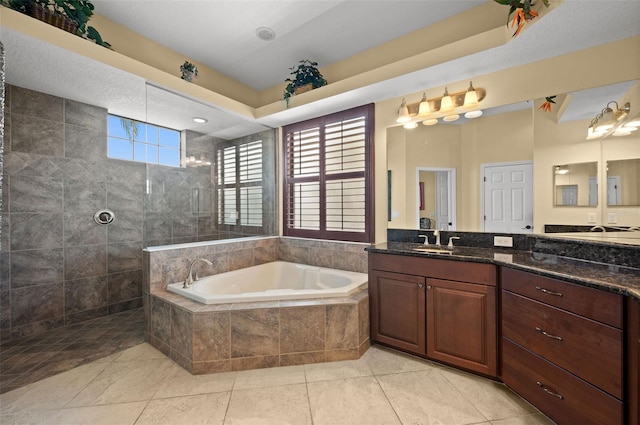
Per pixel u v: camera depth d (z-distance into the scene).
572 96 1.88
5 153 2.40
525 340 1.59
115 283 3.11
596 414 1.23
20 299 2.50
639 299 1.04
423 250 2.20
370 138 2.81
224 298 2.11
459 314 1.92
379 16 2.27
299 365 2.05
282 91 3.42
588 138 1.82
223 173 3.80
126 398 1.70
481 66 2.07
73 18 1.88
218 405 1.63
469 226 2.31
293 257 3.40
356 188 2.98
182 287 2.40
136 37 2.45
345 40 2.59
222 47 2.69
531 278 1.55
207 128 3.50
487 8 2.11
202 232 3.56
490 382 1.84
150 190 3.09
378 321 2.29
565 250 1.85
